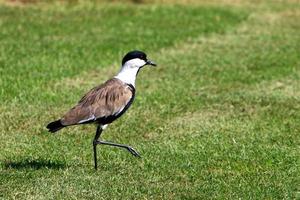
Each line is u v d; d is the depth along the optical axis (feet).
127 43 76.23
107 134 47.98
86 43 75.41
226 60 71.00
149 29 84.33
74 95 56.70
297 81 63.77
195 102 56.13
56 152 43.75
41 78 61.26
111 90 38.86
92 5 97.09
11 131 48.24
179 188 37.83
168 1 102.78
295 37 83.76
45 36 78.43
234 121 51.39
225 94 58.70
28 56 68.74
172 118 51.98
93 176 39.19
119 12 93.81
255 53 74.69
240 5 103.86
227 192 37.50
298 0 109.09
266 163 42.34
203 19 91.76
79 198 35.99
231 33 84.74
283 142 46.75
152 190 37.40
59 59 68.13
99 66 66.69
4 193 36.47
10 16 88.12
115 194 36.60
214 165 41.98
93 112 37.93
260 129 49.60
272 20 93.91
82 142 46.19
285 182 39.19
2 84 58.70
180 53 73.77
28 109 52.95
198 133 48.37
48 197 35.86
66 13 91.71
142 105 54.90
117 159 42.73
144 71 66.39
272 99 57.57
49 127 37.09
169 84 61.72
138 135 47.98
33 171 39.83
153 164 41.75
